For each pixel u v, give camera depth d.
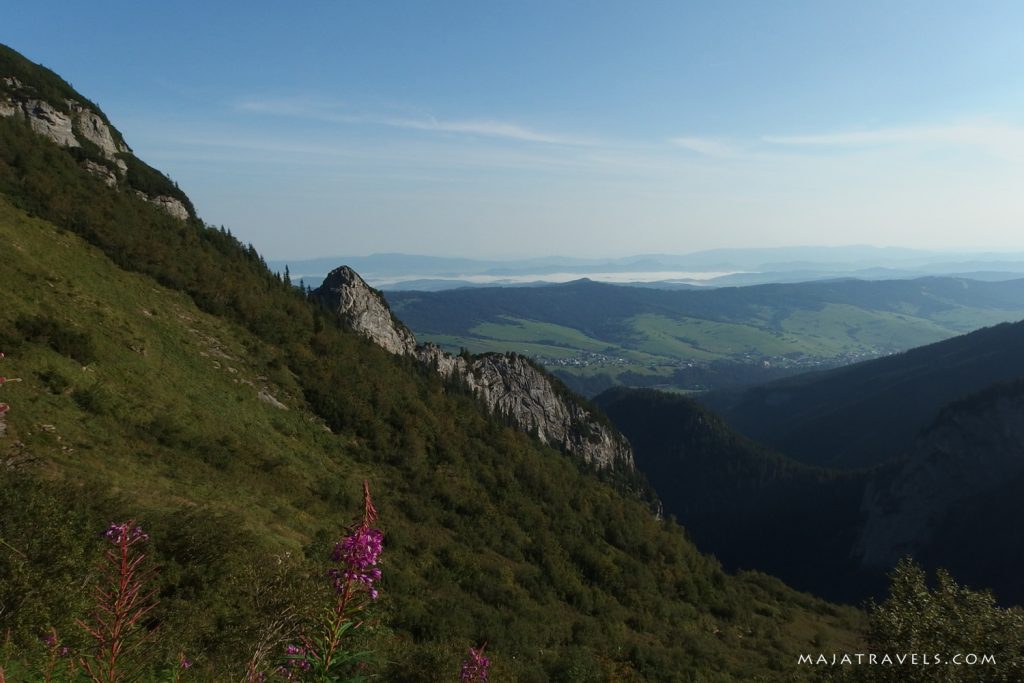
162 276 55.41
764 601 90.50
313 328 71.62
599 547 67.19
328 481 41.72
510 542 53.97
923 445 176.50
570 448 124.00
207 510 21.23
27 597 9.20
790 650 63.50
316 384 56.47
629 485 126.56
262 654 8.16
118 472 26.61
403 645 19.23
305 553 25.41
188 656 9.34
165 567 14.79
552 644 35.84
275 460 39.38
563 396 136.38
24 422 26.44
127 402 34.72
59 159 65.06
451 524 50.06
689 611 66.19
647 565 71.19
